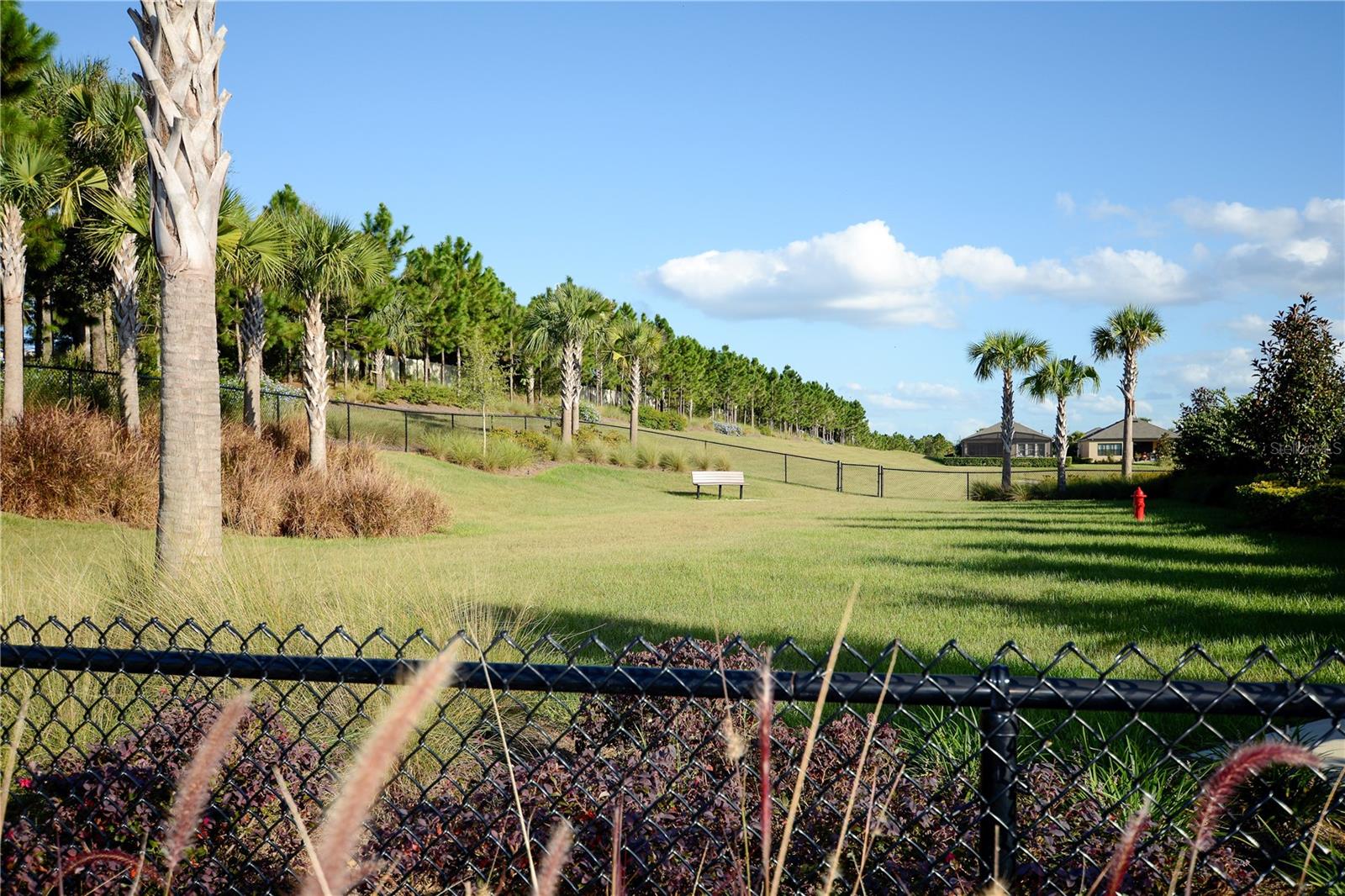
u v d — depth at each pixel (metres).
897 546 14.59
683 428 73.50
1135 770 3.01
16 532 12.59
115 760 2.64
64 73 18.67
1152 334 35.59
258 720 2.77
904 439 156.75
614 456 40.19
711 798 2.31
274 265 16.52
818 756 2.65
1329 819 2.54
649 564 12.05
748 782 2.39
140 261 18.25
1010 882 1.81
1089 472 51.69
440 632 5.23
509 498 26.67
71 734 2.70
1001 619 7.66
